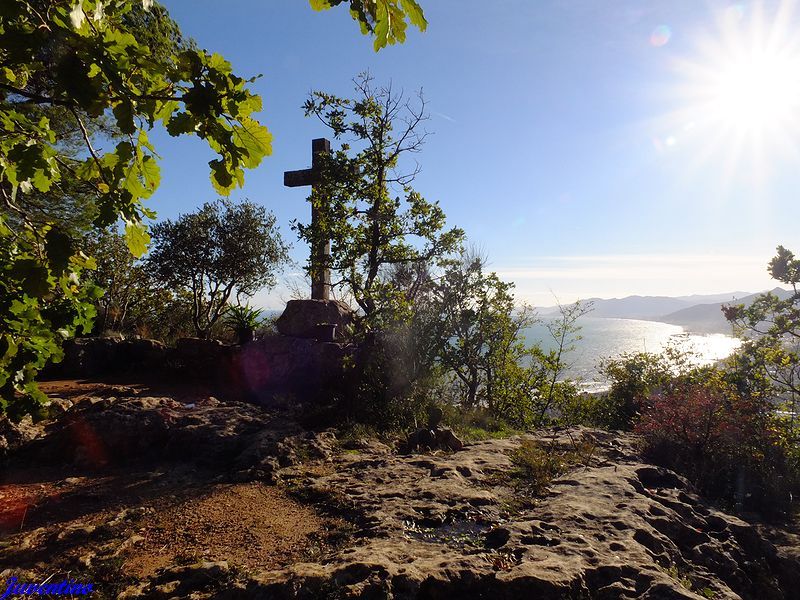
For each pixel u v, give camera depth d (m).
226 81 1.98
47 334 2.97
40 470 6.64
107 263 16.84
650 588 3.72
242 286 18.66
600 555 4.14
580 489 6.02
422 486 5.84
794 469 8.16
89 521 5.10
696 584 4.27
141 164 2.12
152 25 9.11
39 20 1.73
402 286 13.42
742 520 6.21
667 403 9.22
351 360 10.08
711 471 7.92
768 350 9.50
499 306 13.55
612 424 13.60
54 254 2.27
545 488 6.12
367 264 12.56
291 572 3.63
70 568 4.09
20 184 2.26
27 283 2.23
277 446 7.13
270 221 18.91
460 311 12.91
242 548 4.46
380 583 3.46
